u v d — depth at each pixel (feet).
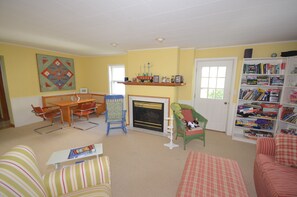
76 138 10.75
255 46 10.42
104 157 4.71
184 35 8.63
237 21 6.47
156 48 11.96
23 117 13.29
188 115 10.67
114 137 11.04
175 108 10.00
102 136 11.20
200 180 4.62
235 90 11.34
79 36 9.18
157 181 6.37
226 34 8.36
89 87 19.27
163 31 7.94
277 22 6.51
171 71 11.61
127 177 6.61
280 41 9.65
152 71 12.30
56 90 15.88
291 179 4.43
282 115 9.39
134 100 12.82
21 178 3.08
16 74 12.55
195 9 5.40
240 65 11.00
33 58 13.57
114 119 11.73
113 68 17.71
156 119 12.15
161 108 11.78
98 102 18.03
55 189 3.89
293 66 8.93
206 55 12.07
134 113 13.04
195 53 12.42
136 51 12.80
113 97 11.77
